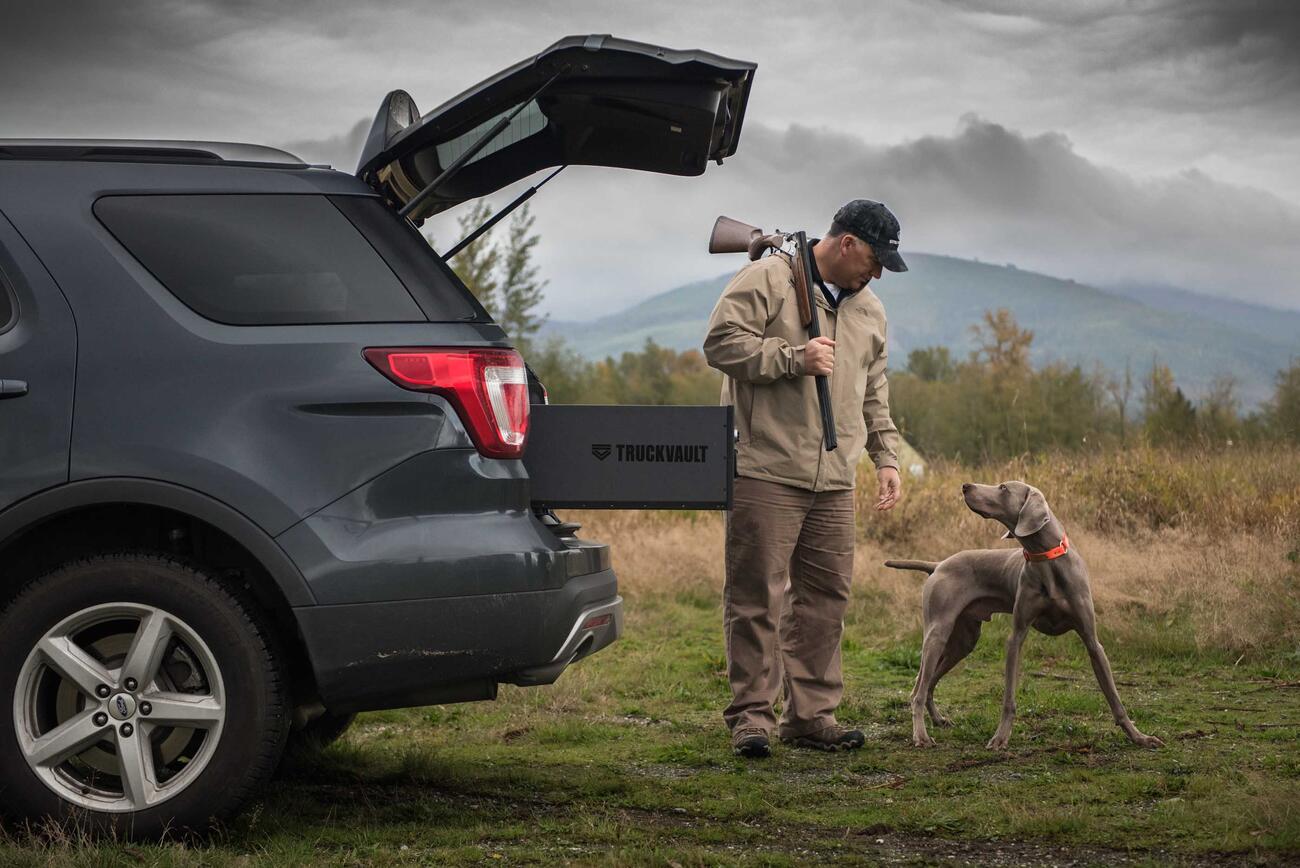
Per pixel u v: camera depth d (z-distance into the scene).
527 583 3.53
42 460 3.43
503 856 3.42
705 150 4.29
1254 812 3.61
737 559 4.94
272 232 3.64
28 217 3.59
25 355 3.48
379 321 3.59
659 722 5.59
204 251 3.61
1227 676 6.26
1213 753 4.62
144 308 3.54
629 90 3.88
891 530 10.20
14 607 3.46
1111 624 7.13
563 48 3.77
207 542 3.71
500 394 3.61
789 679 5.09
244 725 3.47
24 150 3.67
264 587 3.71
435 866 3.33
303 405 3.50
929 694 5.34
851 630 7.85
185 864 3.18
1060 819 3.69
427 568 3.46
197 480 3.42
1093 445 13.21
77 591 3.46
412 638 3.46
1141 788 4.09
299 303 3.59
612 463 4.05
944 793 4.20
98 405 3.46
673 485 4.05
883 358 5.37
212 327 3.54
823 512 5.06
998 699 5.85
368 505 3.48
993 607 5.20
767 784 4.37
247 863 3.24
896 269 4.98
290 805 4.00
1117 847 3.49
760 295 4.91
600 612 3.80
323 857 3.41
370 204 3.74
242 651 3.47
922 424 33.41
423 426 3.53
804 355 4.77
